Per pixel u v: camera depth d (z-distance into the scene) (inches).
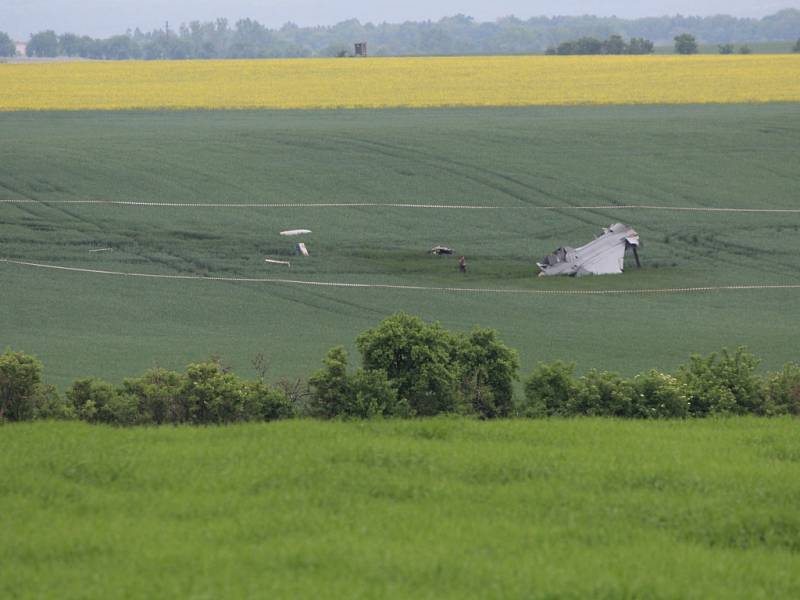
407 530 1588.3
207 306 4645.7
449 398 2519.7
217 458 1984.5
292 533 1569.9
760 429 2324.1
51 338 4069.9
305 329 4281.5
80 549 1488.7
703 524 1659.7
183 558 1439.5
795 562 1518.2
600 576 1389.0
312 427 2258.9
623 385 2581.2
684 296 4872.0
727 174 7662.4
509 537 1566.2
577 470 1925.4
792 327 4301.2
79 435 2162.9
